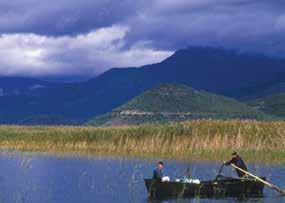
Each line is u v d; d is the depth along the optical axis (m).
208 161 115.19
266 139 121.50
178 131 129.88
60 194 78.50
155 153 129.50
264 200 71.88
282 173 95.50
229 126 126.31
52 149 147.25
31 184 87.38
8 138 156.75
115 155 131.75
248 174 75.81
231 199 72.38
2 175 98.31
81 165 114.12
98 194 77.94
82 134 147.25
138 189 81.81
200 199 72.12
